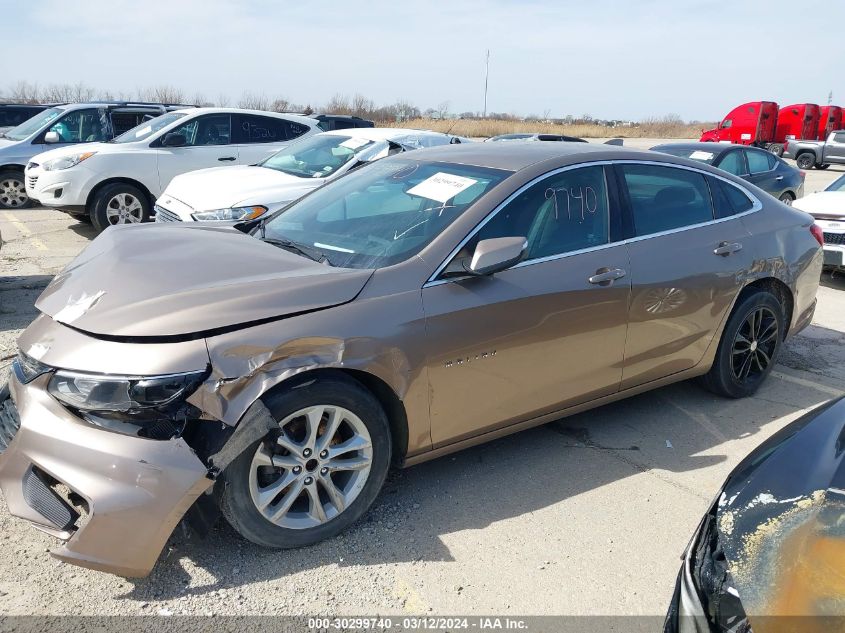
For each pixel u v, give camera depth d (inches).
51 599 103.2
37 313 240.7
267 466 110.7
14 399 108.6
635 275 147.7
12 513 103.1
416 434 124.1
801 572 69.2
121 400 98.4
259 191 275.6
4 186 483.2
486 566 114.7
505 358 130.7
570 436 162.6
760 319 180.7
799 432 91.4
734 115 1283.2
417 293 120.3
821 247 196.9
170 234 144.0
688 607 76.0
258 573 110.7
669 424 170.2
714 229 167.0
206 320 103.6
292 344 107.2
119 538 98.0
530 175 139.6
